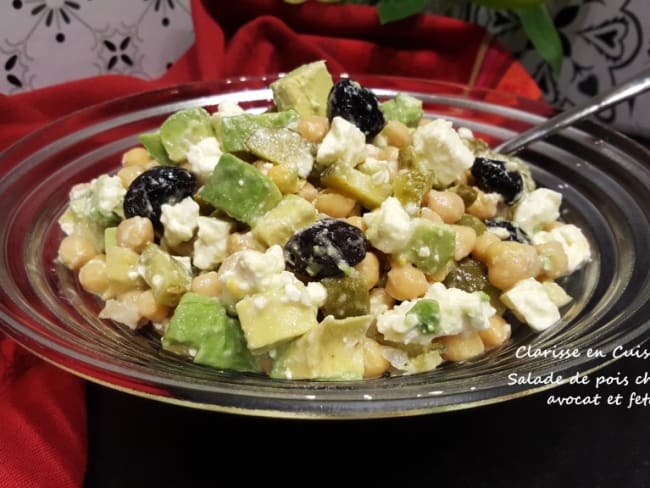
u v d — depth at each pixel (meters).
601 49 0.34
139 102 0.26
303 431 0.18
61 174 0.23
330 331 0.16
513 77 0.34
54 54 0.33
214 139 0.21
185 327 0.16
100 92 0.30
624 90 0.24
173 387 0.14
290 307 0.16
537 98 0.33
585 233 0.22
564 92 0.37
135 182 0.19
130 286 0.18
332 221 0.17
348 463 0.17
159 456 0.17
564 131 0.25
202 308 0.17
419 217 0.19
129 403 0.19
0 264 0.18
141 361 0.16
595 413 0.18
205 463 0.17
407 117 0.23
